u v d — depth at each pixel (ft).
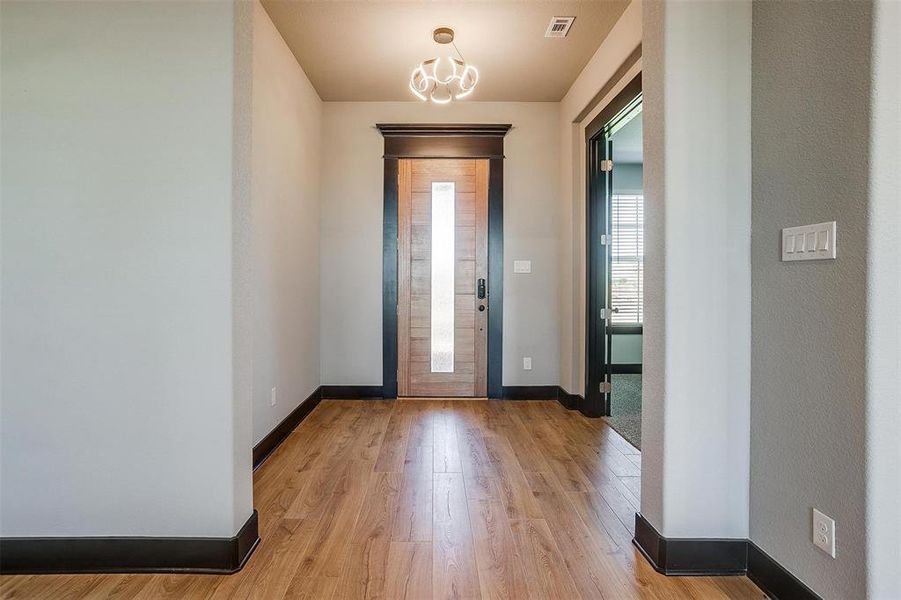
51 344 5.85
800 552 5.06
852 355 4.42
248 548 6.18
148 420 5.88
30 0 5.84
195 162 5.86
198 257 5.86
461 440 11.00
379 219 14.96
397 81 13.37
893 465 4.26
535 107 14.99
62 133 5.84
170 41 5.84
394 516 7.25
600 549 6.39
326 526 6.93
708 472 5.86
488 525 6.98
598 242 13.15
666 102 5.79
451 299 15.10
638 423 12.50
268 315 10.07
